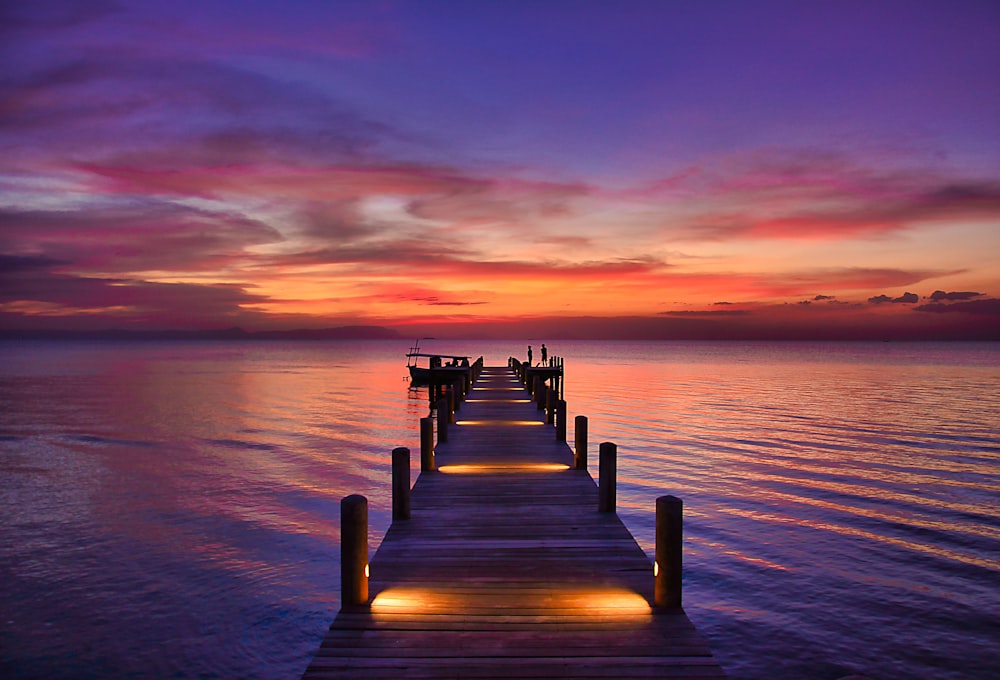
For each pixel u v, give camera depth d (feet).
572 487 33.27
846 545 44.24
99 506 54.54
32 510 53.42
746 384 195.21
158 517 51.29
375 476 66.54
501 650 16.08
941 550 43.37
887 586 37.32
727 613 34.06
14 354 512.63
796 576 38.83
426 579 20.74
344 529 18.70
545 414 61.31
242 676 28.55
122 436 92.63
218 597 36.32
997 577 38.65
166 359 413.80
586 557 22.86
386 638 16.69
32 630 32.42
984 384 193.88
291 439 90.48
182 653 30.35
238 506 54.60
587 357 474.08
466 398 78.13
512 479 35.06
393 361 398.83
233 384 198.59
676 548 18.54
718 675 15.05
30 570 40.09
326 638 16.65
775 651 30.37
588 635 16.93
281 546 44.55
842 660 29.58
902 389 175.11
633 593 19.69
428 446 36.81
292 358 447.83
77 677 28.30
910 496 57.36
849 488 60.23
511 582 20.51
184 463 72.95
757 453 78.18
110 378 223.71
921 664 29.17
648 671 15.20
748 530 47.52
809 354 569.23
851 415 116.37
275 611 34.65
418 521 27.25
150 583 38.14
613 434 93.35
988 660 29.50
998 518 50.78
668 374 251.39
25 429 99.40
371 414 121.19
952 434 93.91
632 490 59.57
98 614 34.14
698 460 73.67
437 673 15.01
